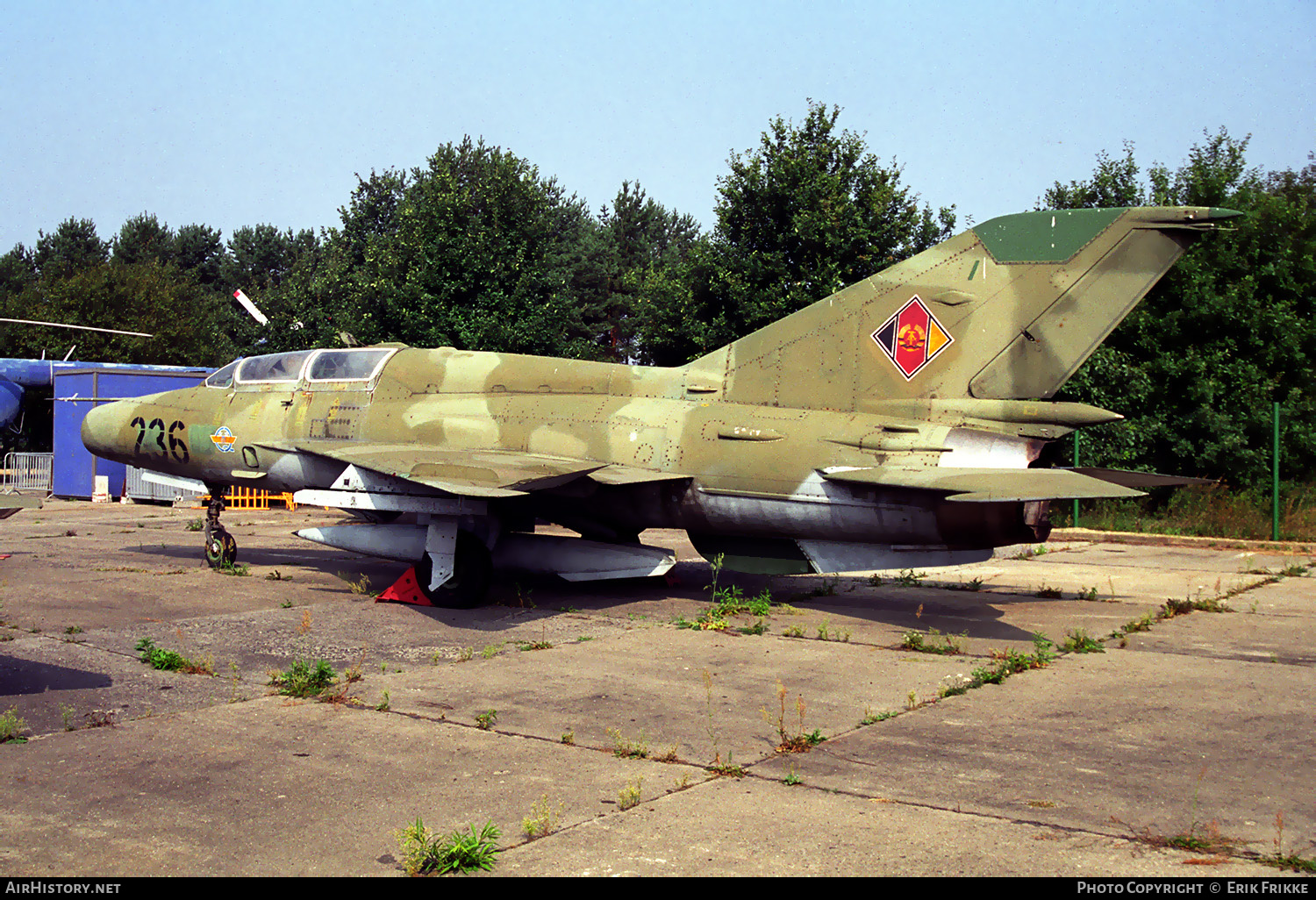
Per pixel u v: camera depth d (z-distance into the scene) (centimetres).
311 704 684
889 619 1038
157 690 720
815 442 1034
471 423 1216
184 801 494
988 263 1011
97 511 2436
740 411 1107
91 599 1130
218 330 5888
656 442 1115
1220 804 489
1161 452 2233
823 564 1070
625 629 979
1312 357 2284
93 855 427
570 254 5684
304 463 1302
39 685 734
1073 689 731
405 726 630
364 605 1111
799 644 904
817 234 2253
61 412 2786
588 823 464
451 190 2688
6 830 456
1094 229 973
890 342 1051
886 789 511
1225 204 2309
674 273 2591
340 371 1334
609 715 657
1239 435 2123
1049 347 986
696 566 1505
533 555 1194
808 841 441
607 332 5875
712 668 805
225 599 1141
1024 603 1155
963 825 462
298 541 1759
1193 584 1309
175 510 2467
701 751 577
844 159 2383
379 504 1117
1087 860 420
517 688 732
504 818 471
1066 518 2114
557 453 1154
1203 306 2186
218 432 1370
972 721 644
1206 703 692
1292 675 780
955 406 1016
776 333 1115
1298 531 1836
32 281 7425
